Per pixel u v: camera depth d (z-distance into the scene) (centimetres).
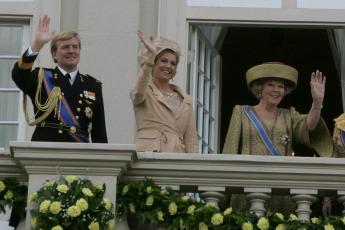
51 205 2953
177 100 3353
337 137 3297
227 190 3105
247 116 3328
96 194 2998
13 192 3069
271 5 4272
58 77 3181
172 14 4247
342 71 4338
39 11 4247
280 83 3341
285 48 5250
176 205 3038
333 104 5372
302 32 5103
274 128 3309
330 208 3319
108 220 2983
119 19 4209
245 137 3306
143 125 3303
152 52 3250
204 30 4272
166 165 3092
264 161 3091
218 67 4303
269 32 5134
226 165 3092
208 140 4241
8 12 4241
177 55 3362
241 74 5425
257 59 5331
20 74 3144
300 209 3092
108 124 4109
